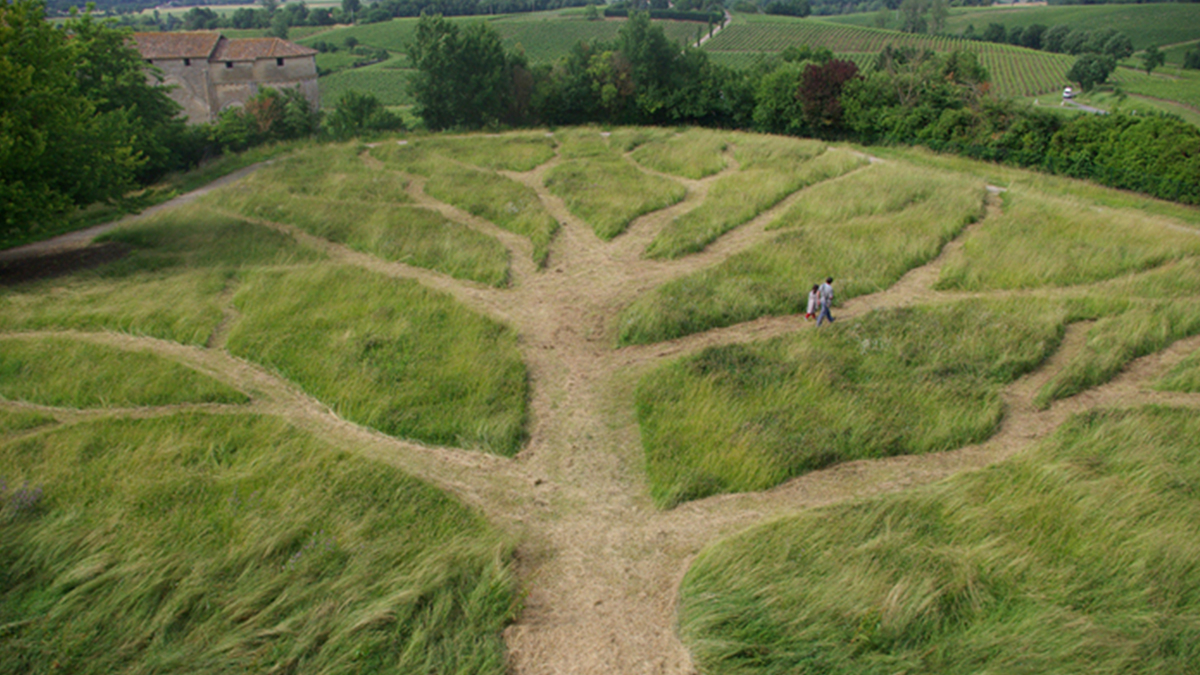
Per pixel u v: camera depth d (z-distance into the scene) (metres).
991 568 10.48
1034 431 14.37
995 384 15.93
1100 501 11.75
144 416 14.27
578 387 16.27
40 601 9.73
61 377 15.48
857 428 14.11
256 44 60.28
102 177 23.25
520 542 11.41
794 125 43.88
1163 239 23.75
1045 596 9.96
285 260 22.94
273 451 13.12
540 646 9.41
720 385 15.72
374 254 23.73
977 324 18.28
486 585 10.20
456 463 13.38
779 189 29.58
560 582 10.62
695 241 24.25
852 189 29.12
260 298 19.78
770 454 13.37
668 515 12.09
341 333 17.86
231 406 14.94
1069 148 33.59
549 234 25.19
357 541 10.92
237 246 23.88
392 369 16.31
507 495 12.58
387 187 30.91
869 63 113.25
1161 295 20.09
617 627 9.77
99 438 13.27
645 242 24.86
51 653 8.88
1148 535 10.93
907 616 9.50
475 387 15.70
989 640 9.22
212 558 10.48
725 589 10.20
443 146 39.78
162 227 25.97
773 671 8.91
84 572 10.06
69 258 23.22
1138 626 9.43
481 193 29.98
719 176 33.03
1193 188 28.73
